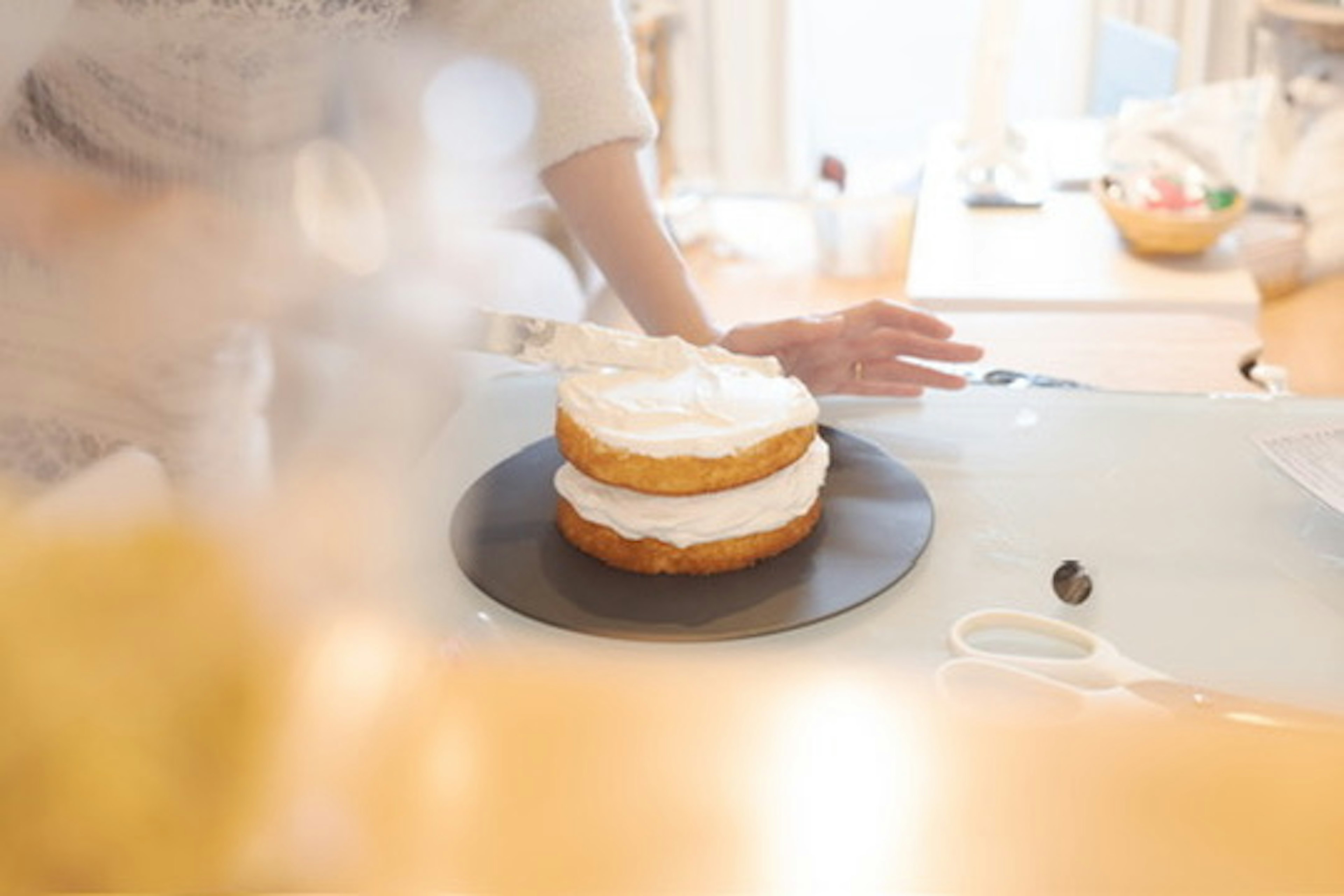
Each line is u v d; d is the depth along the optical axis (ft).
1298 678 2.26
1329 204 6.71
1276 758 0.78
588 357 2.89
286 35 1.94
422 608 0.95
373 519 1.01
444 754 0.76
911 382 3.46
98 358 1.17
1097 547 2.74
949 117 14.01
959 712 0.84
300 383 1.21
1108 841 0.73
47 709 0.73
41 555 0.79
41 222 1.33
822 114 14.25
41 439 1.08
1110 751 0.78
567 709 0.81
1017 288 6.42
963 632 2.37
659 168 13.74
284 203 1.54
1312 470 2.85
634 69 4.11
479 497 2.82
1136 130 7.56
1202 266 6.63
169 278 1.29
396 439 1.17
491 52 3.53
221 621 0.80
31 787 0.71
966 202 7.62
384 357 1.31
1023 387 3.45
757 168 13.97
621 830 0.73
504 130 2.94
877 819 0.74
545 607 2.48
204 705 0.75
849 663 0.95
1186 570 2.64
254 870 0.71
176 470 0.98
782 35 13.41
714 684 0.83
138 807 0.71
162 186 1.46
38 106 1.72
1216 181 6.99
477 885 0.71
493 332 2.89
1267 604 2.52
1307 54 7.04
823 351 3.49
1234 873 0.71
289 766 0.74
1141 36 8.84
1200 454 3.09
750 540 2.60
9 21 1.75
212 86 1.77
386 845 0.73
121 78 1.72
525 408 3.21
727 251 12.43
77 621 0.76
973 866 0.71
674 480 2.56
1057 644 2.36
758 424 2.62
